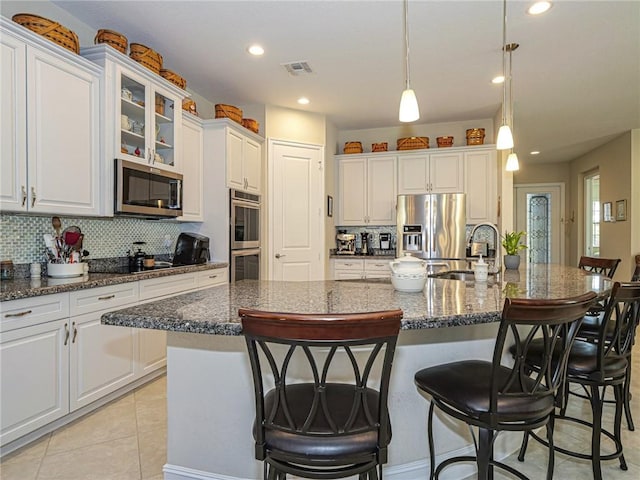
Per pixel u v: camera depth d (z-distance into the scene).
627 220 5.58
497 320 1.42
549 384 1.37
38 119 2.29
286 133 4.77
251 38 3.06
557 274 2.88
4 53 2.11
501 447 2.04
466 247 4.96
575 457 1.96
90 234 3.07
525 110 4.71
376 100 4.46
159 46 3.20
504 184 4.59
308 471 1.14
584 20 2.76
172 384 1.74
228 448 1.69
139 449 2.10
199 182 3.92
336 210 5.55
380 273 5.05
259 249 4.57
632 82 3.86
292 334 1.04
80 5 2.65
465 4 2.59
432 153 5.17
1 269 2.40
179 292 3.25
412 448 1.78
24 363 2.04
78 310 2.35
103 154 2.71
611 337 2.16
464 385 1.44
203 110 4.40
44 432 2.23
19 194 2.20
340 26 2.87
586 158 7.04
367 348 1.68
